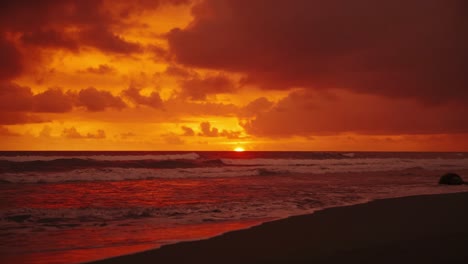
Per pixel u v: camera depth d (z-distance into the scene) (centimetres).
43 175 2348
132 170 2822
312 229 944
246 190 1856
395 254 709
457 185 2095
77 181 2367
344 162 4459
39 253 746
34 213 1157
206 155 7562
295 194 1689
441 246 767
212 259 695
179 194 1705
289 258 695
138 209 1252
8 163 3128
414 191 1795
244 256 711
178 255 720
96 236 889
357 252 727
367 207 1284
